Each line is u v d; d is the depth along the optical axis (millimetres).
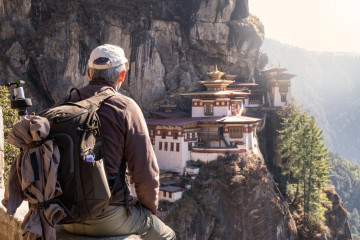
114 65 4527
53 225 3771
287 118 89000
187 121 68312
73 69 73938
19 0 71188
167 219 55125
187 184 62562
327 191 88000
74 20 73500
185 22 88938
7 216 6141
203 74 93000
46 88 73062
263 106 99438
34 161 3719
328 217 83875
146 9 82375
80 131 3838
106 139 3992
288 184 80750
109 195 3857
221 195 63469
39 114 4141
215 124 69375
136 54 80750
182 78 88750
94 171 3756
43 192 3732
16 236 5879
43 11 74125
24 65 72375
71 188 3758
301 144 76375
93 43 75500
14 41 71438
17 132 3797
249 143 70938
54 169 3666
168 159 67188
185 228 56438
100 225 4098
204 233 59406
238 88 96188
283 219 68250
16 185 4078
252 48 99312
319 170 75875
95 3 77000
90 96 4328
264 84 103750
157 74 84375
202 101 74500
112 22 77125
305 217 74000
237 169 64375
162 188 58812
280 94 98938
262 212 64875
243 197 63375
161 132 68500
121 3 80125
